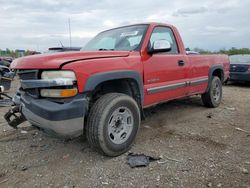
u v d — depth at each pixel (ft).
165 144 13.10
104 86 12.64
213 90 20.49
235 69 35.32
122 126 11.98
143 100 13.61
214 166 10.64
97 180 9.86
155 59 14.16
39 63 10.61
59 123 10.11
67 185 9.60
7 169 10.87
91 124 11.05
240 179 9.63
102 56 11.74
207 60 19.35
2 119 18.57
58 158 11.78
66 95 10.21
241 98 25.77
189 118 17.89
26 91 11.54
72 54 11.16
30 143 13.61
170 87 15.33
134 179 9.84
